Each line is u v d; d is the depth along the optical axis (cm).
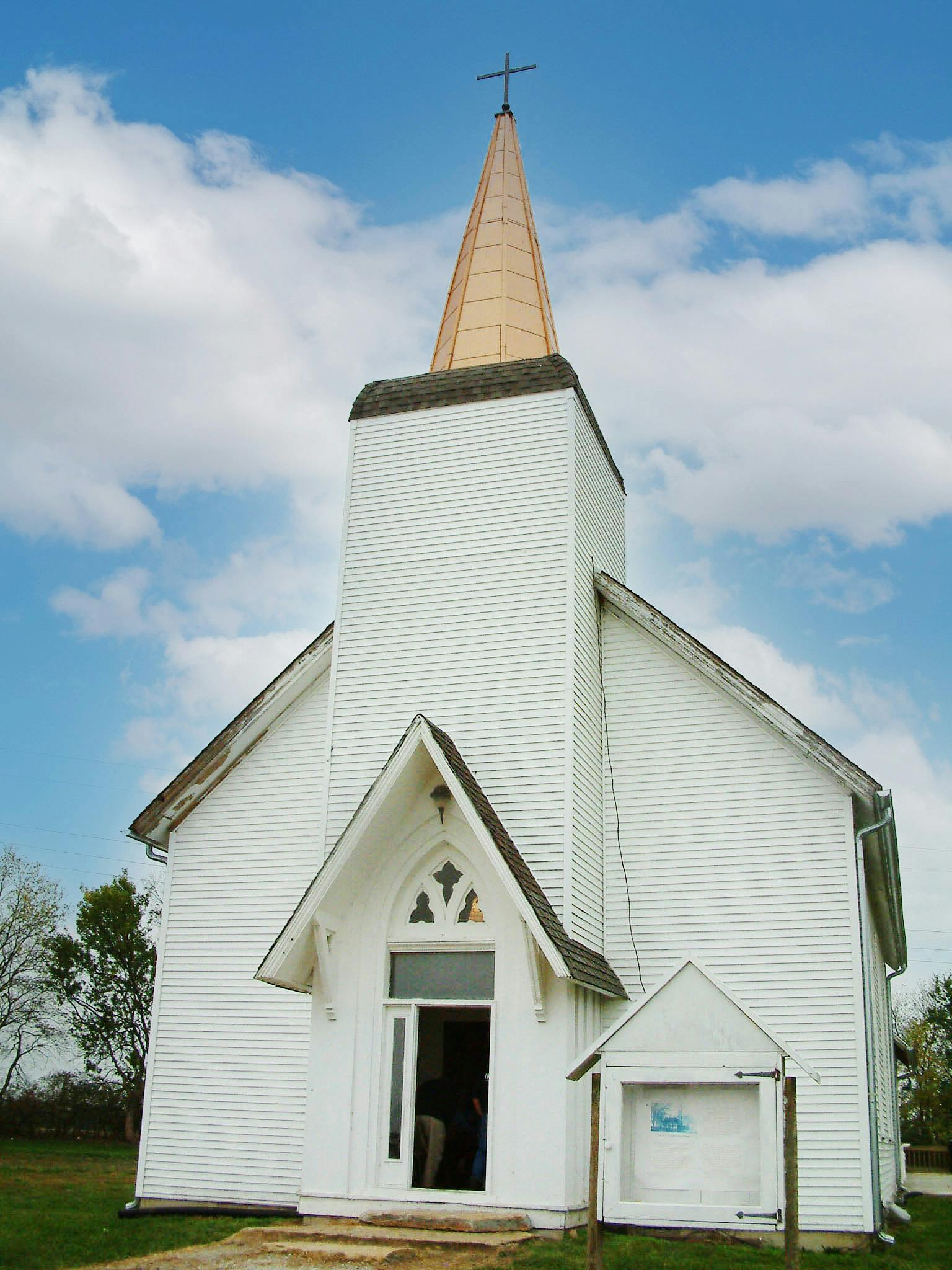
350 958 1636
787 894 1705
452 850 1659
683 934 1730
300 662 1981
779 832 1733
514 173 2344
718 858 1748
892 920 2156
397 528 1891
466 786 1575
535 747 1706
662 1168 980
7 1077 5156
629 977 1730
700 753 1802
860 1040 1612
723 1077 980
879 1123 1978
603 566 1986
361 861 1633
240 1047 1911
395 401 1964
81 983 5866
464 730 1748
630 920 1755
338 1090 1577
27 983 5219
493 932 1592
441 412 1925
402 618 1841
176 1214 1805
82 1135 5434
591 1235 977
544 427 1861
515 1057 1523
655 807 1797
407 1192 1504
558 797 1670
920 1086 5622
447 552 1850
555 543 1797
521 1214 1445
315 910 1575
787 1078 953
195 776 2003
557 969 1466
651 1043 1003
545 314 2198
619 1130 992
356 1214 1508
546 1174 1459
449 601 1823
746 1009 990
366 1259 1245
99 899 5919
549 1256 1246
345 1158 1547
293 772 2014
